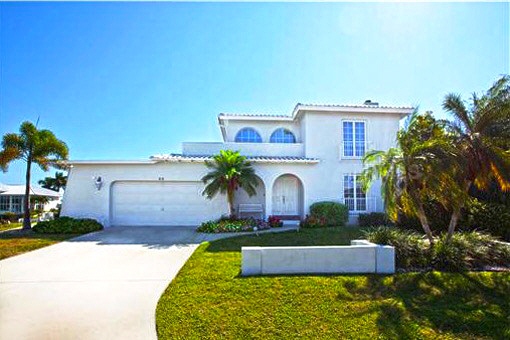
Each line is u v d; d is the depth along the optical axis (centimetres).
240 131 2341
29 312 602
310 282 735
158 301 653
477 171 1008
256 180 1827
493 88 1271
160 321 557
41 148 1838
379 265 827
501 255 928
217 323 548
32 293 706
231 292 680
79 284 770
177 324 545
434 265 873
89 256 1082
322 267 820
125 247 1243
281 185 2114
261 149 2095
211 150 2086
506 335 516
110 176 1906
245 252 808
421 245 927
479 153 1001
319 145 2038
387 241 925
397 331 525
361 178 1059
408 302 640
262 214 2009
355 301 641
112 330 529
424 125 1205
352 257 828
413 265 875
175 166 1928
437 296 676
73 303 646
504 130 1111
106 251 1166
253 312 589
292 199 2111
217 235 1535
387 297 665
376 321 559
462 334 520
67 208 1880
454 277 785
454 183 913
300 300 642
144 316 584
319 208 1869
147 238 1459
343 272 819
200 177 1930
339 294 673
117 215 1922
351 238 1388
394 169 945
